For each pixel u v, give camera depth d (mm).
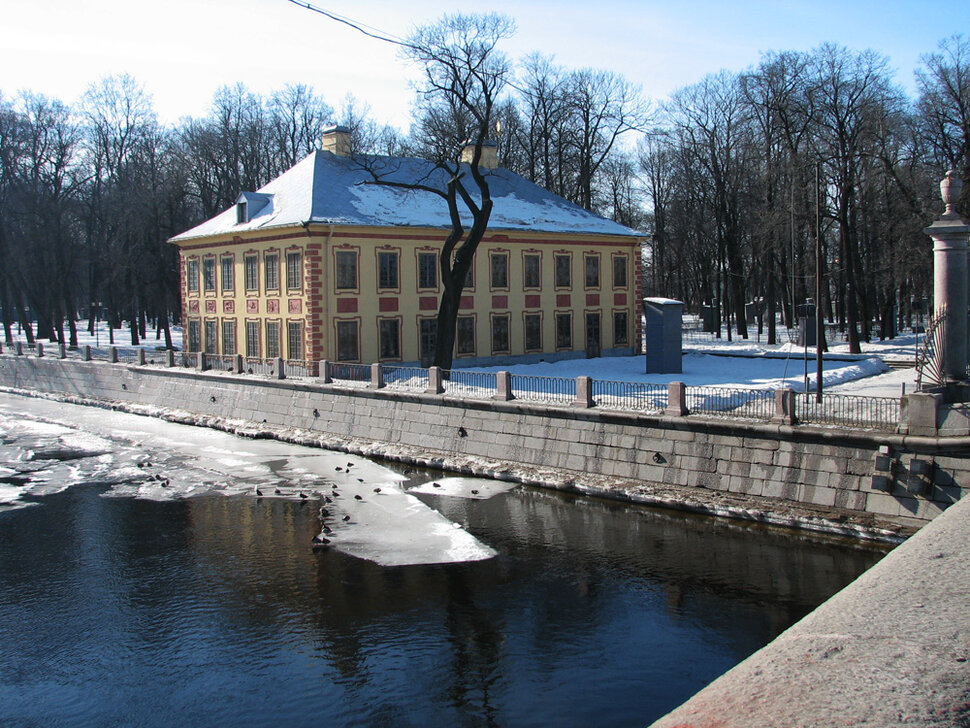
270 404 34688
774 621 14844
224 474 27625
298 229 38656
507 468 25406
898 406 19312
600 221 49688
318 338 38438
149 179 60875
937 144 42750
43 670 14055
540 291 46125
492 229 43500
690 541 19078
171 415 38531
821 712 4328
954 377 20172
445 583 17312
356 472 27172
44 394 47312
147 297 64688
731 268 57656
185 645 14859
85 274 81625
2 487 26531
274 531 21359
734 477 20812
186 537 21062
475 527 20891
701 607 15586
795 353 45781
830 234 61531
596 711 12125
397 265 40812
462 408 27438
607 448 23547
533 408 25188
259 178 69125
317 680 13430
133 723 12344
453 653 14195
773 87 49750
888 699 4441
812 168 47469
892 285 49750
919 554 7184
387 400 29953
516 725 11867
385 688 13094
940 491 17547
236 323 44156
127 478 27500
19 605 16859
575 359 47375
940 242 20234
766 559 17672
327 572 18219
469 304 43375
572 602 16094
